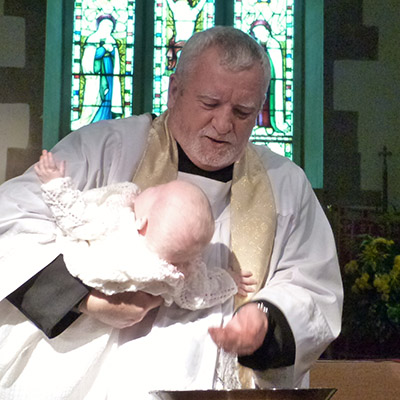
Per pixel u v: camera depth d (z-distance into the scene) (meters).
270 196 3.97
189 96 3.60
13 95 10.80
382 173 10.69
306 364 3.58
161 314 3.45
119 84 11.27
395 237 9.12
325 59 11.09
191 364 3.34
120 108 11.22
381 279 7.70
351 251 8.90
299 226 4.01
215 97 3.50
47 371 3.28
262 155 4.19
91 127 3.93
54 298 3.22
